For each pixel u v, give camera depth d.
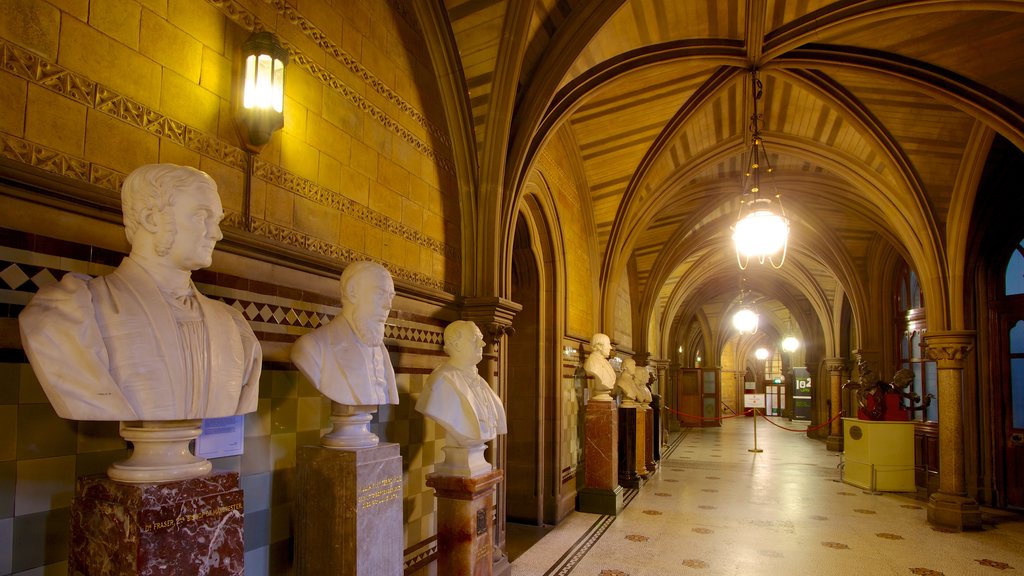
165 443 1.72
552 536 5.73
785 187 10.47
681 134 7.58
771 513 6.85
